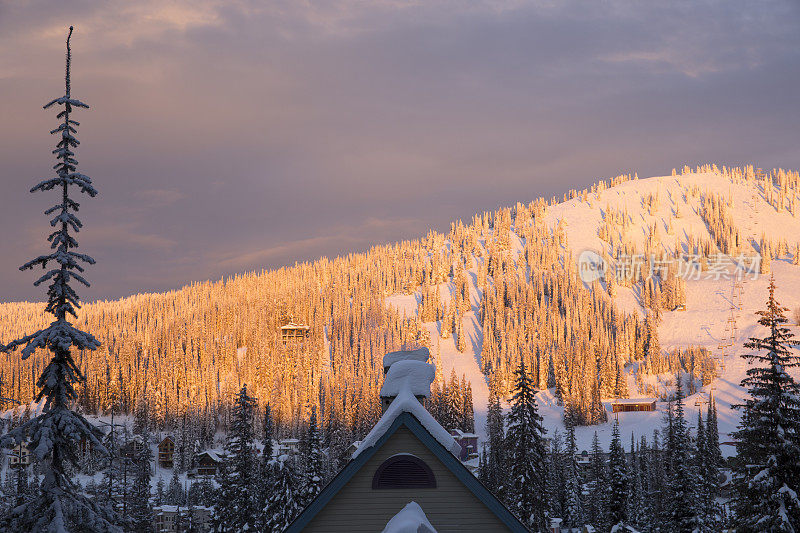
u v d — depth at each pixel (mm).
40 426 19469
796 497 30203
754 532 31516
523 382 56000
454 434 132375
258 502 61750
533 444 54719
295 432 192125
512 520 21078
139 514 67875
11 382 197375
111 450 20953
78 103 20891
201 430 196750
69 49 21203
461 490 21422
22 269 19938
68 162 20797
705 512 61781
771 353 32375
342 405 184875
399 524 19469
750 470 31859
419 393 23266
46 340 19609
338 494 21375
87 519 19500
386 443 21812
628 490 63406
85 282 20391
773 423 31750
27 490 49094
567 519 85562
